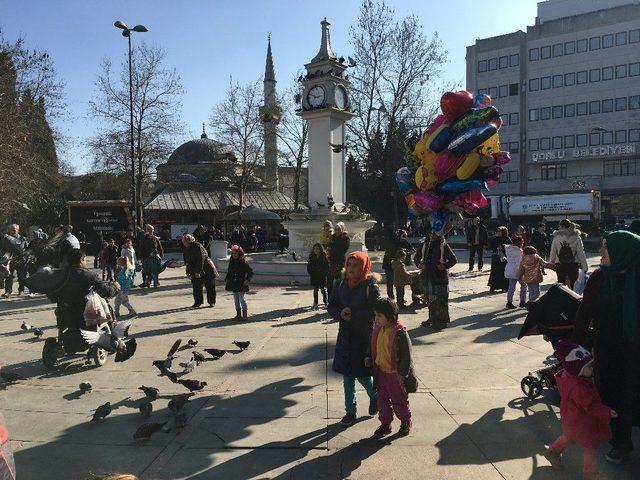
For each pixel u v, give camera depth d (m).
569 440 3.88
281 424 5.00
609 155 67.00
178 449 4.50
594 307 4.22
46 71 25.91
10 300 14.30
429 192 9.03
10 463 2.31
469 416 5.11
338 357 4.97
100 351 7.20
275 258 21.30
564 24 69.75
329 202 17.88
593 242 34.59
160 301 13.45
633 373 3.99
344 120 18.88
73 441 4.69
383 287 15.32
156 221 52.69
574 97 69.38
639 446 4.48
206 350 7.40
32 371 6.98
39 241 15.20
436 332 8.93
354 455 4.33
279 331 9.26
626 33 66.25
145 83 32.69
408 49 35.97
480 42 75.31
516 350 7.61
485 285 15.78
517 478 3.91
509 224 46.22
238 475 4.03
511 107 73.44
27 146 26.20
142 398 5.78
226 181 59.66
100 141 33.50
